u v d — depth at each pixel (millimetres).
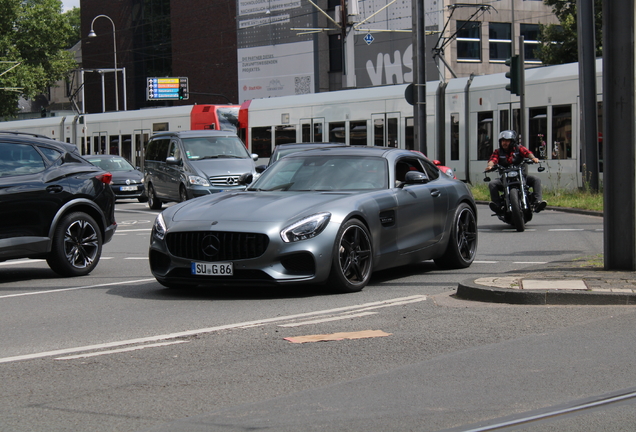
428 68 48156
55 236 10055
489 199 22844
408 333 6199
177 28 63750
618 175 8289
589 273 8195
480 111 25516
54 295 8703
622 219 8297
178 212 8477
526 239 13281
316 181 9133
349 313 7102
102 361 5477
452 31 48281
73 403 4488
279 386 4773
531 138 23609
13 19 68812
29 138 10211
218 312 7324
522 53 20344
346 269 8172
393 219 8852
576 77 22297
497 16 49844
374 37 50281
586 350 5496
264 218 7938
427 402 4387
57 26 70500
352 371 5098
